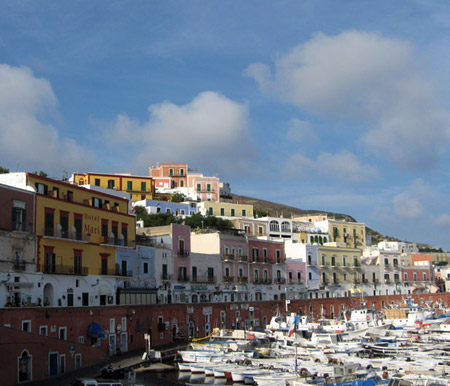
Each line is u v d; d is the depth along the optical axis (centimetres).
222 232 11131
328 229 16250
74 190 7444
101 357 6306
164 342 7800
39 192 6831
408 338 8412
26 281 6288
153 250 8650
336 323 9462
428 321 9938
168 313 7938
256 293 10762
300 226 16012
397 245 18238
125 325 7112
